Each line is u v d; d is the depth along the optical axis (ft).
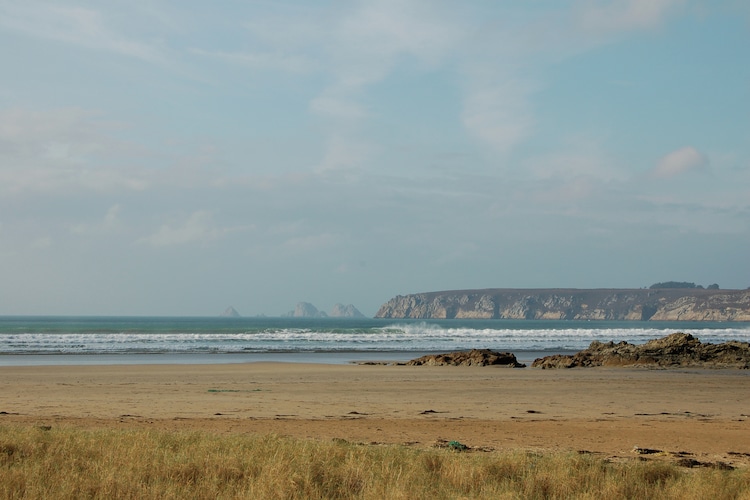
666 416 68.28
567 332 321.93
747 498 30.60
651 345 154.71
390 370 124.26
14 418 57.00
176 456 35.50
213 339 237.86
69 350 179.32
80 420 56.75
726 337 323.78
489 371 125.39
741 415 70.64
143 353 171.01
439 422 59.98
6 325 451.12
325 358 161.48
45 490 28.71
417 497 29.78
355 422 58.90
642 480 34.22
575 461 36.52
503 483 32.50
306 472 32.35
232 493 30.01
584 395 86.17
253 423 56.85
